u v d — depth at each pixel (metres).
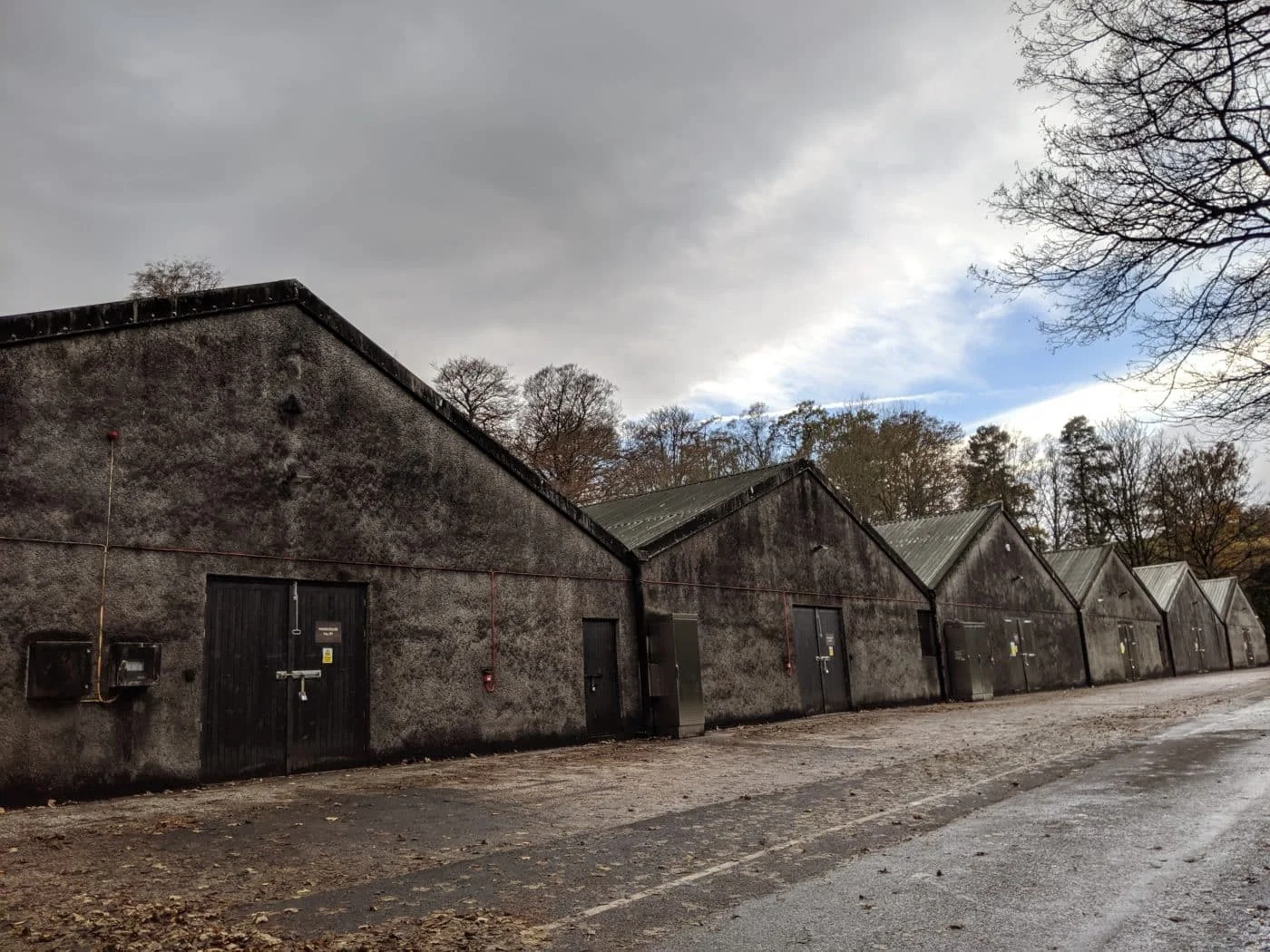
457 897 5.84
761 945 4.73
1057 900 5.27
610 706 16.36
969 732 15.75
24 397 9.91
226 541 11.46
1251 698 21.19
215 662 11.21
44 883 6.27
